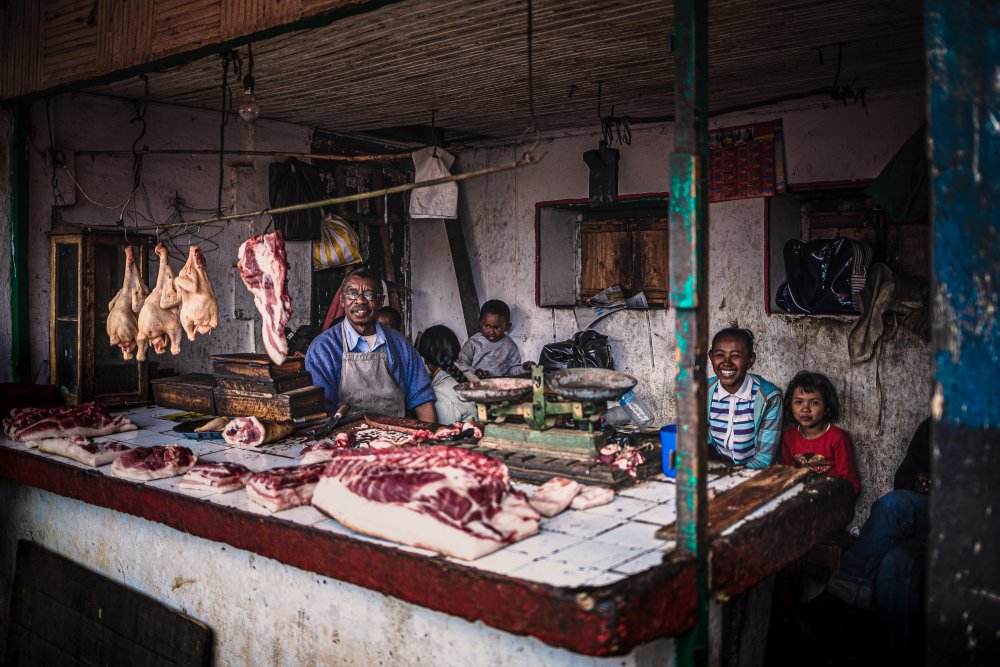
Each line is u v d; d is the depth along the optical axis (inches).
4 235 195.5
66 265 184.7
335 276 282.0
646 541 93.4
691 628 88.8
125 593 137.3
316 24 135.5
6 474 153.3
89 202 210.1
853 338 219.6
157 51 158.9
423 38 164.7
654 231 275.3
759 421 182.7
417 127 284.4
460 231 296.7
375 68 189.5
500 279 297.9
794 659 148.7
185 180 232.8
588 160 245.4
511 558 88.5
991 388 70.9
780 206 240.4
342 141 281.1
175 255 229.1
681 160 84.0
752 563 98.0
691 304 84.8
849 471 199.3
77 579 147.1
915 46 171.3
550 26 157.2
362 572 95.9
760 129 235.0
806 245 227.1
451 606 87.0
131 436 156.5
